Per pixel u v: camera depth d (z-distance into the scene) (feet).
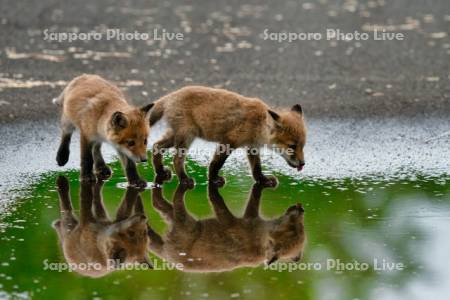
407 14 125.49
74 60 95.91
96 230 48.75
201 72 91.76
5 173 59.62
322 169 61.67
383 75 91.86
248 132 57.52
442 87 86.74
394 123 74.79
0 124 72.23
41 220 49.90
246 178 60.08
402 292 39.83
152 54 99.91
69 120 59.31
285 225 49.85
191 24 117.60
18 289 39.93
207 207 53.47
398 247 45.57
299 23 118.62
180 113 58.03
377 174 60.29
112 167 62.54
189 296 39.06
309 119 75.87
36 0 131.64
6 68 91.50
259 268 43.21
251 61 97.25
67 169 61.21
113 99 57.52
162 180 59.16
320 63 96.89
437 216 50.60
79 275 41.75
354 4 134.21
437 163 63.21
